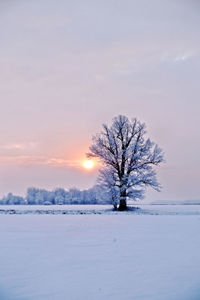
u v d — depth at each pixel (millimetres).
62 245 7578
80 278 4730
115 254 6453
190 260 5875
